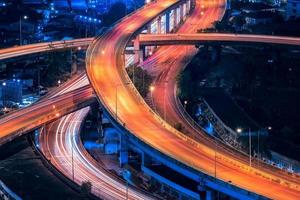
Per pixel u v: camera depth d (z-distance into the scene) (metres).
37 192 185.38
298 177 185.50
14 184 190.88
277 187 172.50
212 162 191.75
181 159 192.88
